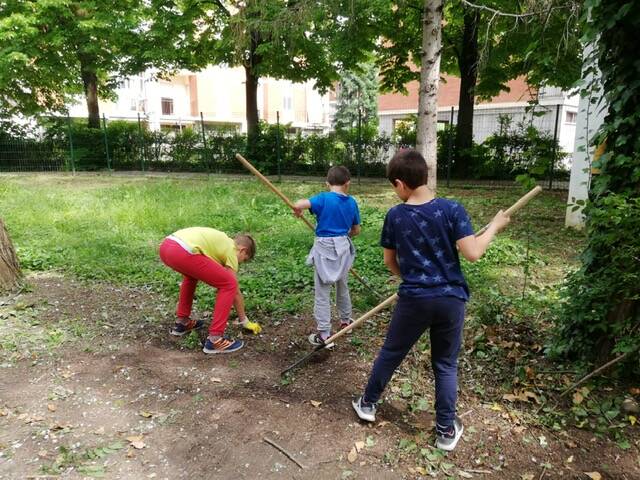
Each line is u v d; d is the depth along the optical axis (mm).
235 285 4016
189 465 2688
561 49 5594
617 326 3178
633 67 2969
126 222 8883
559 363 3654
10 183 15484
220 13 17172
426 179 2695
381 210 10477
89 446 2822
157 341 4234
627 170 3158
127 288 5555
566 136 21266
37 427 2979
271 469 2660
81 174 19453
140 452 2781
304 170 19031
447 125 16953
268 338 4301
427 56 7664
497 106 24688
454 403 2785
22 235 7777
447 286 2625
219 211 9820
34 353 3916
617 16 2893
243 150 19516
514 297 5039
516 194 12820
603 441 2877
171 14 17125
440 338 2752
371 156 18109
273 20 9391
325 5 9180
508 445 2854
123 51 18219
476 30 14328
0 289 5203
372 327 4445
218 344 3986
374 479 2594
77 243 7250
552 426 3002
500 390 3375
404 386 3422
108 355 3938
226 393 3373
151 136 21141
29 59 18156
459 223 2586
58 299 5141
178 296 5246
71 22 17703
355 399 3275
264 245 7398
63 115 22266
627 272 3127
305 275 5832
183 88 39062
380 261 6367
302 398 3330
